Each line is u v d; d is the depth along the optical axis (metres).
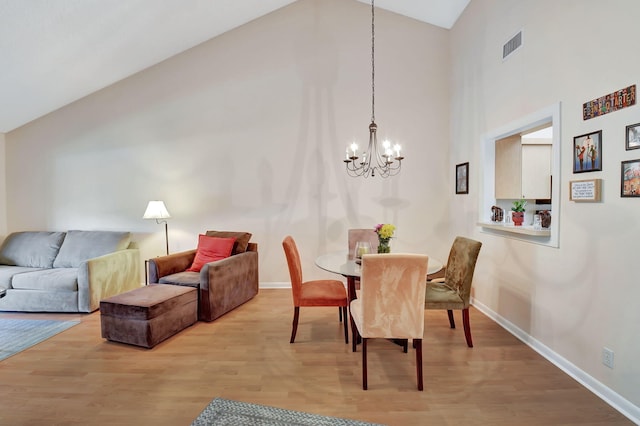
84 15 3.02
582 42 2.09
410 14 4.14
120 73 4.17
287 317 3.34
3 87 3.56
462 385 2.11
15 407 1.91
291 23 4.25
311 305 2.71
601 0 1.94
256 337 2.86
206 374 2.26
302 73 4.26
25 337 2.86
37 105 4.13
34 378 2.21
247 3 3.88
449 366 2.35
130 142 4.37
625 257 1.82
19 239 4.12
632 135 1.76
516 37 2.80
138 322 2.65
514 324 2.90
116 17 3.21
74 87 4.07
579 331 2.15
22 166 4.48
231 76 4.28
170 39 3.93
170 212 4.38
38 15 2.81
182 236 4.38
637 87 1.73
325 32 4.24
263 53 4.27
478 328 3.04
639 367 1.75
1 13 2.66
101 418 1.81
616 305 1.88
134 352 2.59
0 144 4.44
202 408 1.89
